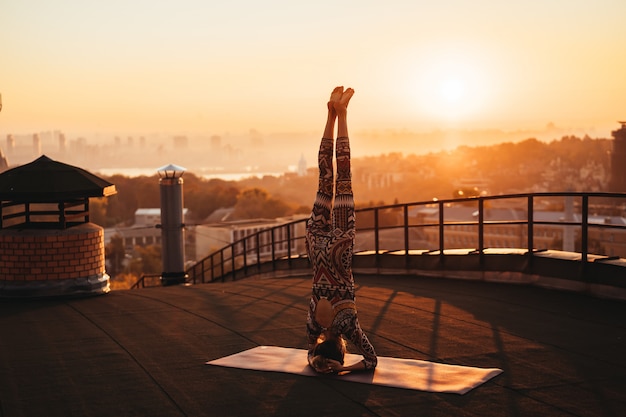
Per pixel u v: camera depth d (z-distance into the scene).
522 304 8.46
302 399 5.00
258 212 146.12
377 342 6.69
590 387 5.18
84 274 10.19
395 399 4.95
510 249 10.59
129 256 115.56
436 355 6.15
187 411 4.81
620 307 8.10
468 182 162.00
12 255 9.94
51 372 5.85
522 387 5.19
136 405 4.96
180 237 19.11
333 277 5.49
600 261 8.66
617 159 39.53
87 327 7.78
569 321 7.45
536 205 89.00
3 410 4.89
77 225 10.47
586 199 8.80
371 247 85.12
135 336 7.22
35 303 9.66
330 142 5.68
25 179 10.10
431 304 8.66
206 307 8.96
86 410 4.87
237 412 4.77
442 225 11.41
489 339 6.71
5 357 6.41
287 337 7.01
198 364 6.02
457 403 4.85
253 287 11.16
